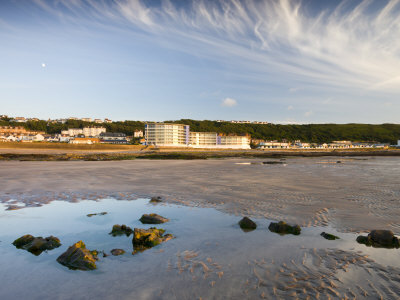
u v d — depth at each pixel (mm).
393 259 5910
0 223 8781
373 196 13141
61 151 80188
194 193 14086
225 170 27922
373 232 7094
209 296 4430
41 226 8492
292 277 5078
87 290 4672
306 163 42562
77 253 5871
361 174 24078
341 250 6430
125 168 29859
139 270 5441
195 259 5953
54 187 15945
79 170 26891
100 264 5723
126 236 7547
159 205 11398
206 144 146250
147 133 129625
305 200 12227
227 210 10469
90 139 133750
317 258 5957
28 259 6004
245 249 6512
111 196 13328
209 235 7609
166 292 4574
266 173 24750
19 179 19453
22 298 4402
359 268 5465
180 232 7891
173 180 19344
